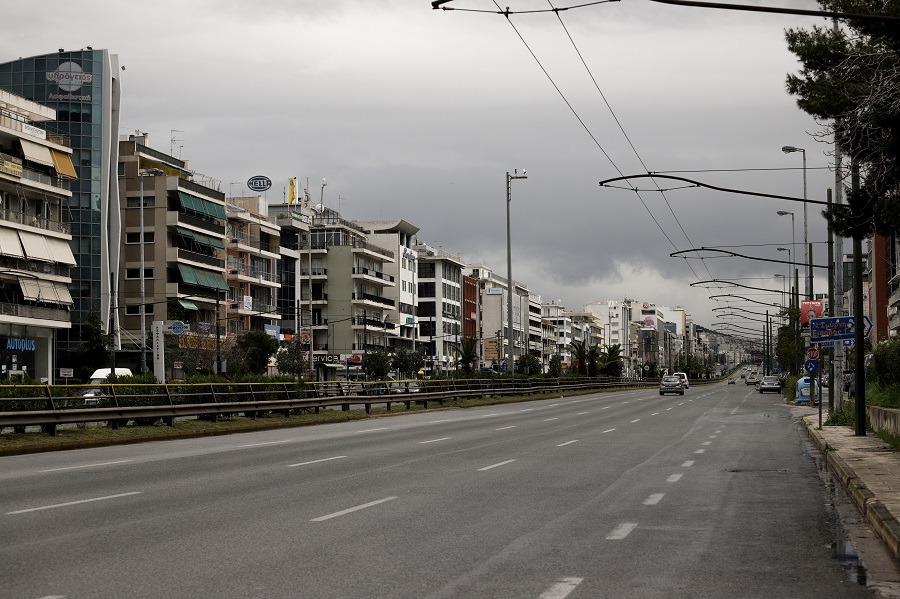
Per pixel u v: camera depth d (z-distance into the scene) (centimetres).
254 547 996
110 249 8169
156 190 8444
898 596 784
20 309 6462
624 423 3816
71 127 8044
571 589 795
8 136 6544
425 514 1256
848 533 1117
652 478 1744
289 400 3925
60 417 2661
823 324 2984
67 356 7875
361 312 11894
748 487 1606
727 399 7288
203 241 8812
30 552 961
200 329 8500
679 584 820
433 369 12938
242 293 9650
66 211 7950
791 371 9944
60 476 1759
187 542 1025
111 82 8212
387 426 3653
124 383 3266
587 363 12150
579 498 1440
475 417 4403
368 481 1672
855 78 1800
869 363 4125
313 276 11606
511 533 1098
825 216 1938
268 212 11475
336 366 11112
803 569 896
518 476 1769
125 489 1538
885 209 1695
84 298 7925
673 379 8844
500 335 14375
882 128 1697
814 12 1239
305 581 823
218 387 3578
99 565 894
